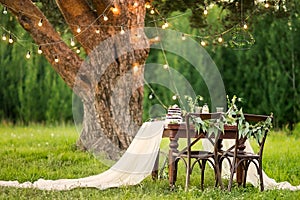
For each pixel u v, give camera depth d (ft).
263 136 24.21
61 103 53.93
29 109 54.54
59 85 54.03
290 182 28.45
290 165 32.55
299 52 49.29
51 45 33.63
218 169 23.88
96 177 26.48
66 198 22.30
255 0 38.42
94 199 22.09
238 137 23.54
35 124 54.49
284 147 39.96
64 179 27.04
